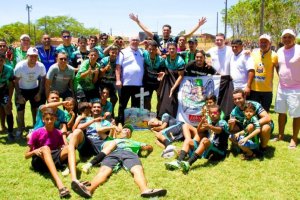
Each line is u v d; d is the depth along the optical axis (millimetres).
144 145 7723
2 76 8586
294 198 5836
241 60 9102
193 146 7492
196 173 6742
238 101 7512
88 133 7691
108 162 6621
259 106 7602
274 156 7621
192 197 5805
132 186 6145
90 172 6734
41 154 6391
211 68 9500
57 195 5855
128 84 9898
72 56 10938
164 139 8312
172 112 9711
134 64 9859
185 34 11094
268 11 46938
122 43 11414
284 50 8234
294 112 8125
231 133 7602
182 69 9594
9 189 6047
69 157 6391
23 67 8828
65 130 7473
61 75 8922
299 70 8062
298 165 7141
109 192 5953
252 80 8906
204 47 56562
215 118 7410
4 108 8797
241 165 7133
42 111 6812
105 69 9547
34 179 6430
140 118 9922
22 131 9078
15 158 7484
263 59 8875
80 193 5773
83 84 9445
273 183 6348
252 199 5773
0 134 9367
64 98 9266
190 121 9562
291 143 8242
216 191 6020
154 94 16672
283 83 8305
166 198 5766
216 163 7250
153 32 11398
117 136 8055
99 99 9039
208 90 9484
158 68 10039
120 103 10156
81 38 11047
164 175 6645
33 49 8766
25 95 9141
